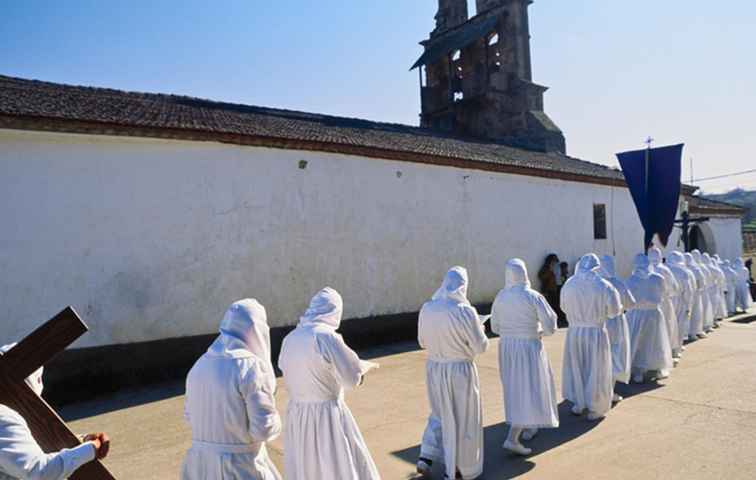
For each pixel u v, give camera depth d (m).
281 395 7.64
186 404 2.93
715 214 23.23
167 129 8.52
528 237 14.85
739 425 5.80
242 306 3.00
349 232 10.97
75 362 7.61
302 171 10.31
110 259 8.09
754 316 14.73
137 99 11.49
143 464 5.20
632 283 8.03
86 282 7.87
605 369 6.13
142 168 8.46
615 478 4.56
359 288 11.08
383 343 11.34
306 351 3.55
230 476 2.74
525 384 5.14
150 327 8.38
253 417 2.74
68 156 7.83
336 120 15.59
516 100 21.95
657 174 12.76
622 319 7.14
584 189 16.77
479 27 21.56
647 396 7.07
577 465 4.87
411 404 7.01
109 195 8.14
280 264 9.90
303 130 11.43
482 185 13.75
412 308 11.98
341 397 3.73
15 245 7.36
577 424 6.05
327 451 3.49
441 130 20.27
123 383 8.00
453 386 4.54
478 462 4.60
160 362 8.39
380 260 11.47
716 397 6.90
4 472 2.11
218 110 12.40
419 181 12.34
